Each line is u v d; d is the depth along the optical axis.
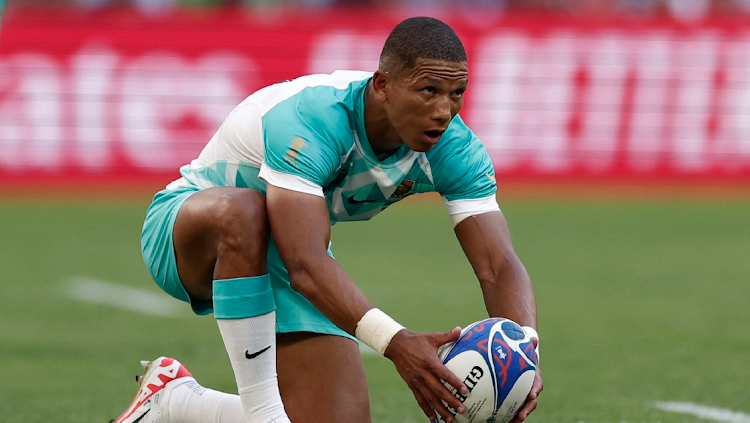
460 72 12.02
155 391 13.84
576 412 17.17
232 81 50.94
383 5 57.81
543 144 51.69
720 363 21.27
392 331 11.55
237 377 12.55
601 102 51.72
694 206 48.81
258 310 12.35
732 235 41.28
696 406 17.58
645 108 51.75
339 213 13.84
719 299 28.94
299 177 12.22
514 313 13.04
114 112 50.34
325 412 12.99
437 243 39.41
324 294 11.76
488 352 11.84
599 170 51.88
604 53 51.66
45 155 50.12
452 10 58.34
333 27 51.44
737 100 51.78
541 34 51.59
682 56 51.69
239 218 12.20
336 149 12.66
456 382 11.41
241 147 13.38
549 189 51.81
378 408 17.36
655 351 22.45
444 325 24.52
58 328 24.72
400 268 33.53
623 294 29.58
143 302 28.27
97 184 50.50
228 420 13.23
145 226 14.09
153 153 50.56
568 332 24.48
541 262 34.91
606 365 21.05
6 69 49.69
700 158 52.00
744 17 52.25
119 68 50.31
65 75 50.00
